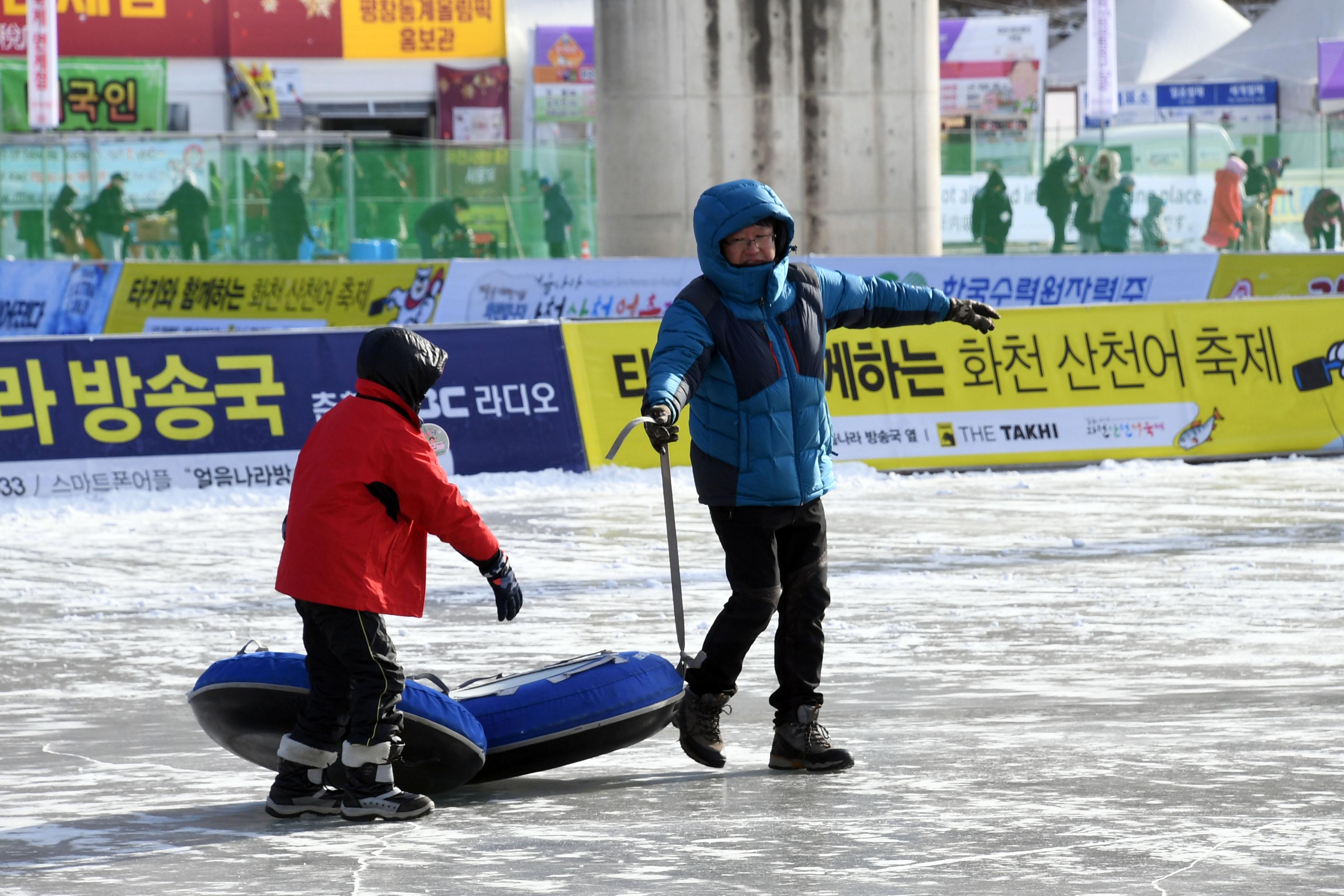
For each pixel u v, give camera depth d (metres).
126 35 117.88
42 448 45.72
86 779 18.25
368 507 15.50
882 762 18.17
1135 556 34.91
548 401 49.62
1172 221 90.38
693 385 16.92
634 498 45.41
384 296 69.75
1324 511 41.59
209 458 47.03
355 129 125.12
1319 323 54.84
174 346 47.28
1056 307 53.06
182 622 29.23
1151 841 14.38
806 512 17.77
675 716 18.25
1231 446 53.59
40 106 101.12
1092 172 88.06
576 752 17.56
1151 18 134.00
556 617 29.03
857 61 68.19
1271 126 92.06
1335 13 129.00
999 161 92.88
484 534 15.62
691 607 29.80
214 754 19.64
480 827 15.67
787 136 68.12
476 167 83.81
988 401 52.03
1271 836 14.48
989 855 14.02
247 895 13.27
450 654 25.77
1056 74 135.00
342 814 16.12
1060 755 18.20
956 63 129.38
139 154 79.81
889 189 68.81
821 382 17.84
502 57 124.12
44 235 79.31
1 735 20.80
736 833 15.09
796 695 17.95
